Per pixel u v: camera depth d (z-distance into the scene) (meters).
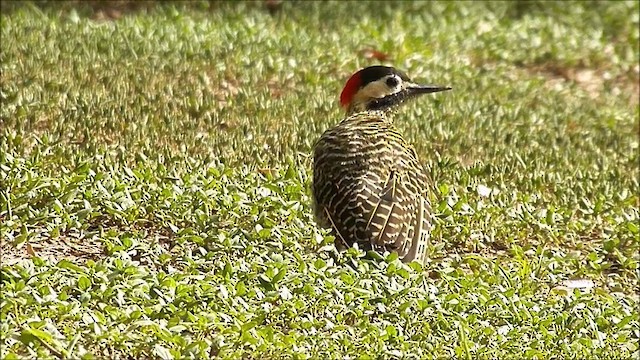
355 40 22.11
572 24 25.67
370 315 11.62
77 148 15.34
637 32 25.12
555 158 17.36
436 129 17.69
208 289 11.36
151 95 17.80
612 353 11.68
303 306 11.41
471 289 12.45
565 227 14.99
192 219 13.43
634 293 13.91
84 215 13.01
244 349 10.64
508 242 14.55
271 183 14.39
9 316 10.48
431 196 14.05
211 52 19.95
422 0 25.27
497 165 16.62
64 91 17.36
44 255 12.52
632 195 16.48
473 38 23.39
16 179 13.44
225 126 17.23
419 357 10.85
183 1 23.92
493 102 19.86
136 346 10.43
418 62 21.33
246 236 12.96
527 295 12.77
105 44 19.73
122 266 11.52
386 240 11.94
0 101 16.67
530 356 11.26
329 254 12.62
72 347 10.02
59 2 23.19
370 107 14.27
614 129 19.66
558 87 21.97
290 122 17.39
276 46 20.81
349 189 12.16
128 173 14.04
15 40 19.45
